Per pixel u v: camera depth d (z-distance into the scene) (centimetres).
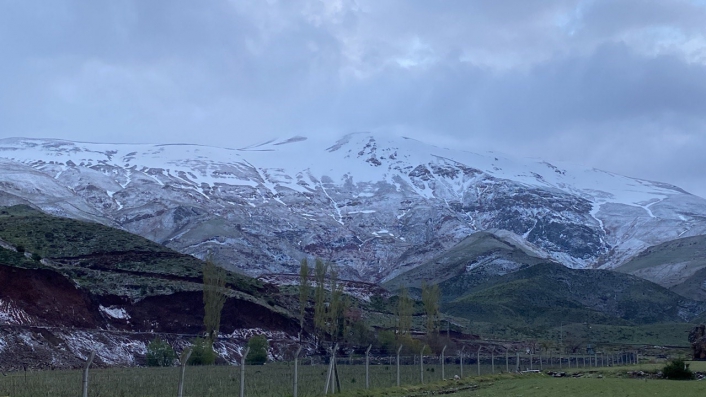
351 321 11525
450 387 5231
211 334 9044
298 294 13925
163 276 11850
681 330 15650
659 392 4559
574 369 7294
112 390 4447
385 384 5197
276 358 10169
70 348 8025
